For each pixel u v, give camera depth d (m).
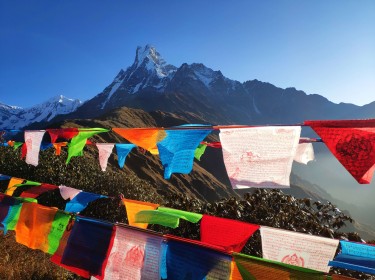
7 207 4.45
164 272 2.92
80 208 4.23
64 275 6.55
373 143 2.04
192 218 3.20
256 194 6.97
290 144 2.37
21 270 6.18
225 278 2.56
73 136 4.58
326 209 6.50
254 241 5.75
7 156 12.30
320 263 2.79
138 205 3.74
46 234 3.95
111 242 3.31
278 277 2.36
